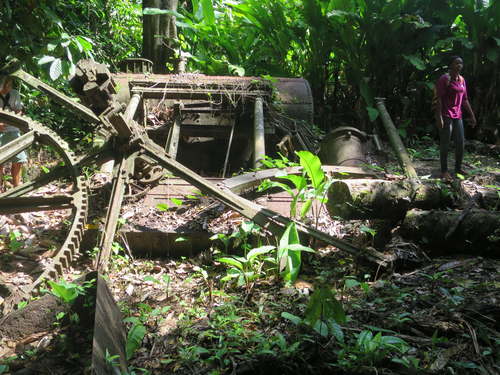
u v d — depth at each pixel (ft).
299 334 9.60
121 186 15.05
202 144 23.76
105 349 8.08
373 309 10.94
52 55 20.02
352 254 13.61
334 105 32.27
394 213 14.37
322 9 29.94
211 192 14.75
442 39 30.40
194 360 9.14
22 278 13.48
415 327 10.01
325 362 9.02
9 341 9.59
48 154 22.58
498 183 20.49
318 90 31.91
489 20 27.94
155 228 15.20
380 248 14.75
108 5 35.88
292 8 32.45
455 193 15.53
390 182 14.55
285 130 22.12
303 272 13.99
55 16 19.67
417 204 14.88
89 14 33.19
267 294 12.32
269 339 9.79
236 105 21.61
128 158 15.80
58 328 9.73
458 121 20.81
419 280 12.53
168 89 21.81
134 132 16.14
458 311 10.27
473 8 28.14
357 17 28.30
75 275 13.78
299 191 13.82
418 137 30.55
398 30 28.78
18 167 18.45
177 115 21.61
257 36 34.12
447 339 9.50
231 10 36.63
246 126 22.24
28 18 19.42
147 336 10.16
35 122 15.15
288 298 11.94
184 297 12.38
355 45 29.66
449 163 24.68
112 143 16.19
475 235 13.96
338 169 17.88
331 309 9.43
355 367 8.57
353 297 11.91
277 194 16.80
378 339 8.85
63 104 17.40
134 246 15.21
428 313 10.52
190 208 16.31
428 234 14.21
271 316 10.84
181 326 10.41
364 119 30.01
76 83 18.24
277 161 17.04
